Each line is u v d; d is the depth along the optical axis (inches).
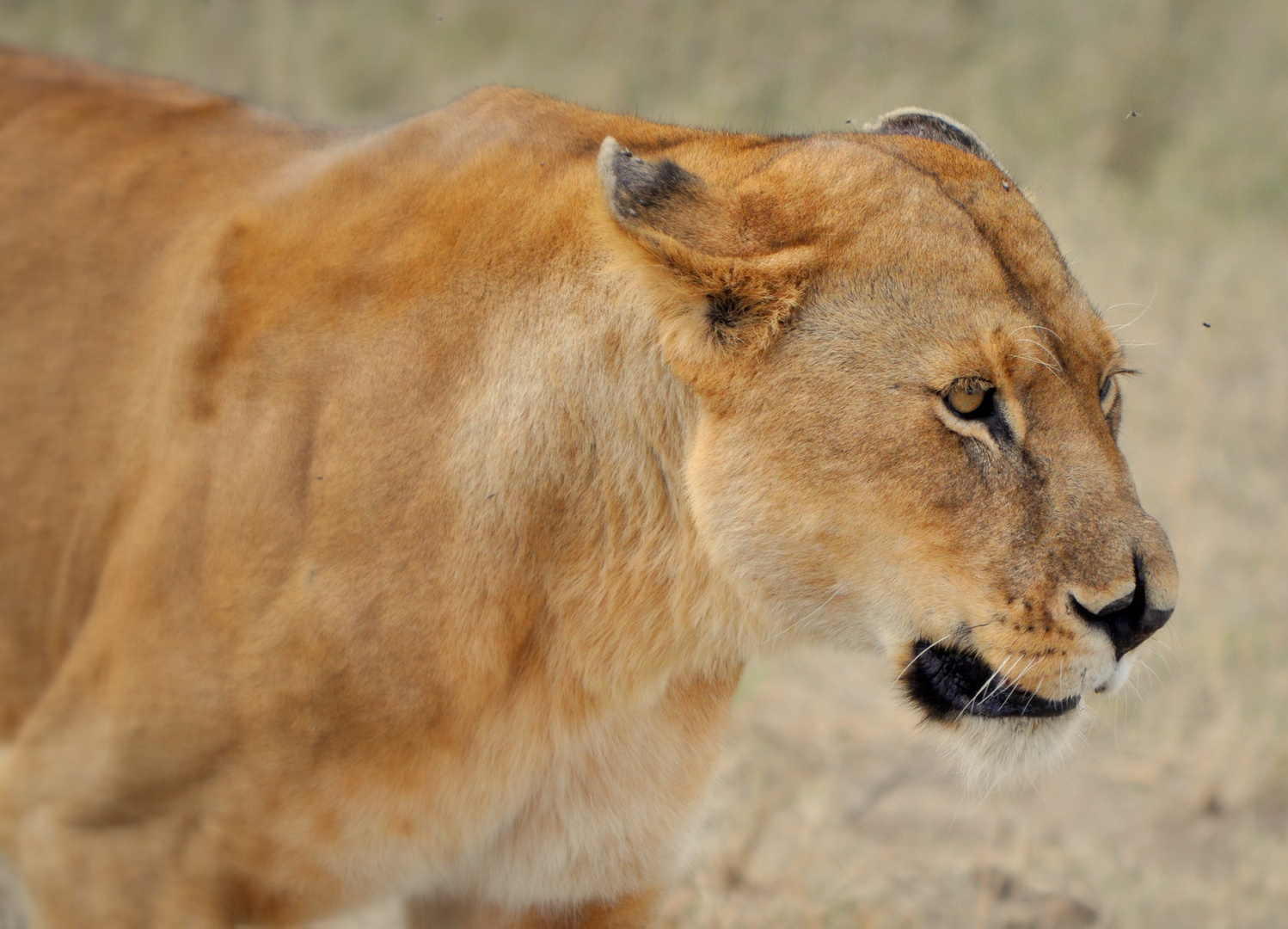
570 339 219.3
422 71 677.9
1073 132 713.0
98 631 222.4
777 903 315.9
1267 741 375.2
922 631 212.5
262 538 214.2
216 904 218.4
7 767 226.5
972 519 208.4
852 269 212.4
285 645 211.3
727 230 215.2
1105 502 208.8
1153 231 663.1
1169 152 717.3
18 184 264.5
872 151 223.8
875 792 359.9
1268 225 698.8
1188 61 754.2
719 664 234.4
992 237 216.2
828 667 410.0
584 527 220.8
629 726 231.8
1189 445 505.7
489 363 218.8
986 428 209.0
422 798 217.9
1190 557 453.7
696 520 217.5
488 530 216.8
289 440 216.7
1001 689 212.7
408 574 213.9
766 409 212.5
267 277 229.6
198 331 230.1
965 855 341.1
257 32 671.1
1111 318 577.3
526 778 225.6
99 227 254.2
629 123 244.7
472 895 247.6
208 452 220.7
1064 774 373.7
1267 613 435.8
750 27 701.3
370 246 227.1
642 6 700.7
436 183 231.0
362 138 250.1
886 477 209.0
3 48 293.7
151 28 661.9
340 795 214.5
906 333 209.6
